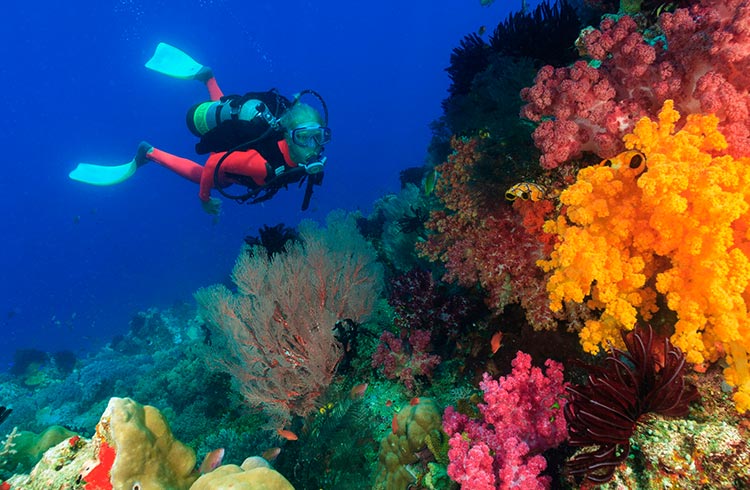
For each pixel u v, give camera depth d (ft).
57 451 10.71
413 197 30.04
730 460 6.31
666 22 8.77
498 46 16.34
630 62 9.09
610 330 8.49
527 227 10.80
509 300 11.66
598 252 8.13
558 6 15.14
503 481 8.21
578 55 13.69
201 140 25.40
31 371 58.59
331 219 26.55
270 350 18.07
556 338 10.73
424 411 11.08
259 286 19.24
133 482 9.59
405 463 11.19
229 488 8.20
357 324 18.97
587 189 8.30
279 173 23.34
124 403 9.98
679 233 7.47
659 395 6.65
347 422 13.74
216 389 24.16
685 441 6.63
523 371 9.61
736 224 7.55
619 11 12.17
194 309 72.02
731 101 7.71
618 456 6.84
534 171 11.16
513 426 9.06
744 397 6.55
